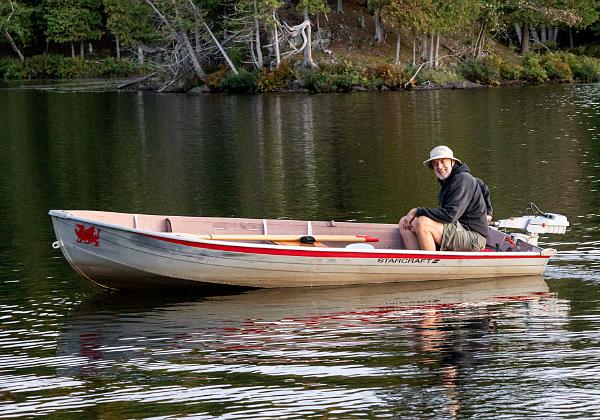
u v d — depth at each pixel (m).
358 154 26.12
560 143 27.33
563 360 9.70
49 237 15.91
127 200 19.88
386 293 12.30
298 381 9.37
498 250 13.30
